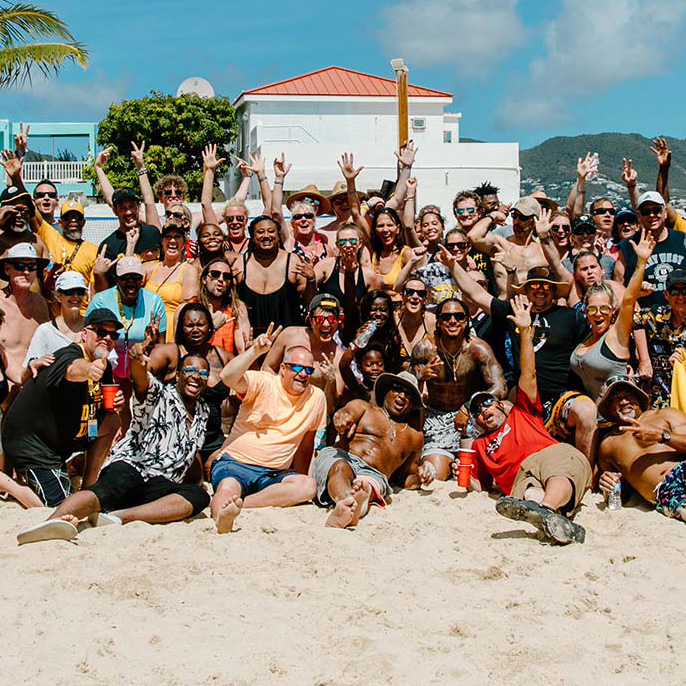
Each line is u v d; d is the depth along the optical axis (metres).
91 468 7.76
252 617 5.16
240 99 46.31
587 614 5.27
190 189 39.84
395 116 46.97
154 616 5.14
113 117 39.94
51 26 22.44
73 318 8.23
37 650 4.71
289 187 39.31
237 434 7.72
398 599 5.48
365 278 9.40
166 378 7.83
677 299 8.16
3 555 6.09
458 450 8.05
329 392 8.50
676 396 8.07
